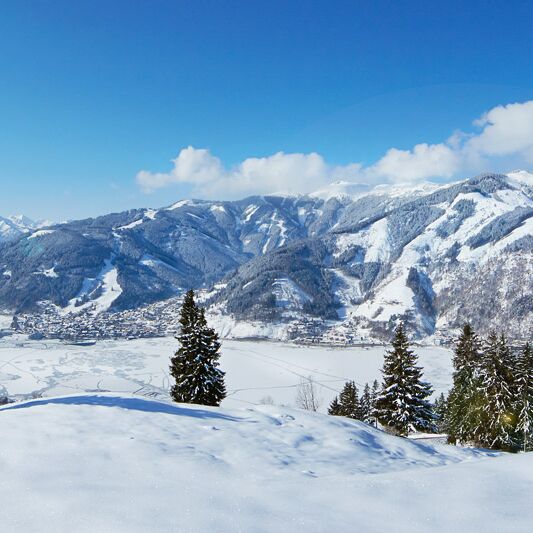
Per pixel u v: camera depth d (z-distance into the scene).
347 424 18.69
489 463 8.95
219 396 35.81
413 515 6.20
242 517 6.05
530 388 37.72
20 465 8.77
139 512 6.24
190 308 36.03
